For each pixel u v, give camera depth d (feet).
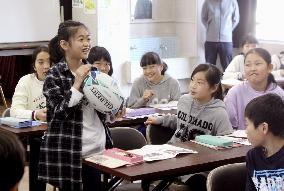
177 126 10.11
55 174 8.09
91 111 8.14
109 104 7.93
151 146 8.28
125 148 9.71
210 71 9.55
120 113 8.26
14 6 22.12
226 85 15.62
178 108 10.07
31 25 22.57
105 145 8.37
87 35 8.28
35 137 10.18
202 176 8.68
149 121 10.53
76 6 23.08
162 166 7.13
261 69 10.19
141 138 9.71
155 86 13.65
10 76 24.35
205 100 9.68
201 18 25.30
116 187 8.76
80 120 8.00
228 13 24.70
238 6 25.96
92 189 8.25
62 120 7.98
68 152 8.00
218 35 24.72
